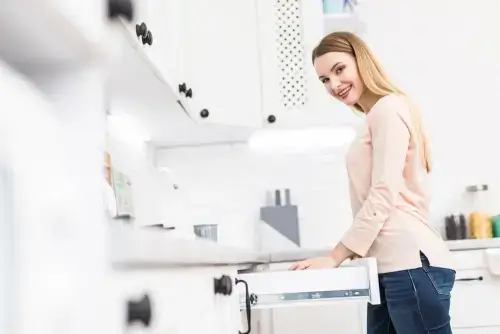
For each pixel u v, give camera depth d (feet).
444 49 9.71
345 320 7.74
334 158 9.27
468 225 9.18
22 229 1.15
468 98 9.60
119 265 1.66
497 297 7.57
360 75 5.85
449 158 9.48
